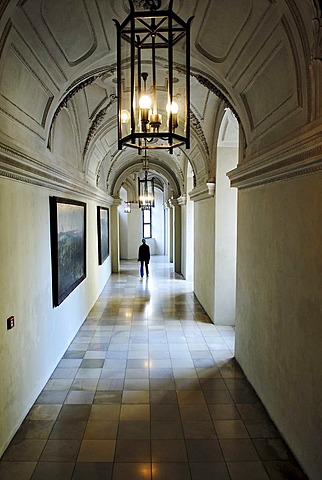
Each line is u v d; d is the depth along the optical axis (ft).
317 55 8.09
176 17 8.77
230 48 12.13
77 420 11.80
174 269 44.65
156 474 9.39
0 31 8.89
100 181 32.42
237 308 16.57
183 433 11.14
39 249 13.80
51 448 10.39
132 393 13.61
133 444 10.60
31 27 9.97
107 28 12.42
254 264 13.85
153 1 10.83
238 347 16.35
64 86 14.15
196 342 19.19
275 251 11.49
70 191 19.07
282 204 10.84
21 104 11.74
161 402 12.97
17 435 10.97
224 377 14.97
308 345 9.05
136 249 60.85
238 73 12.85
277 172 10.67
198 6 11.17
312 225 8.81
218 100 19.06
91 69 14.60
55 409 12.47
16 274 11.30
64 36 11.62
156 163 43.45
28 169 11.67
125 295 31.14
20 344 11.57
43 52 11.32
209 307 24.04
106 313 25.21
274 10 9.16
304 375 9.29
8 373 10.55
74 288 19.63
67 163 18.88
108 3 11.10
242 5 10.08
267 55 10.68
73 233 19.57
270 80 11.28
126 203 58.85
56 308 16.19
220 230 21.79
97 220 30.76
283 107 10.69
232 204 21.52
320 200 8.39
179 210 43.73
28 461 9.86
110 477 9.29
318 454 8.52
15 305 11.19
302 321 9.41
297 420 9.75
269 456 10.09
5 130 10.52
